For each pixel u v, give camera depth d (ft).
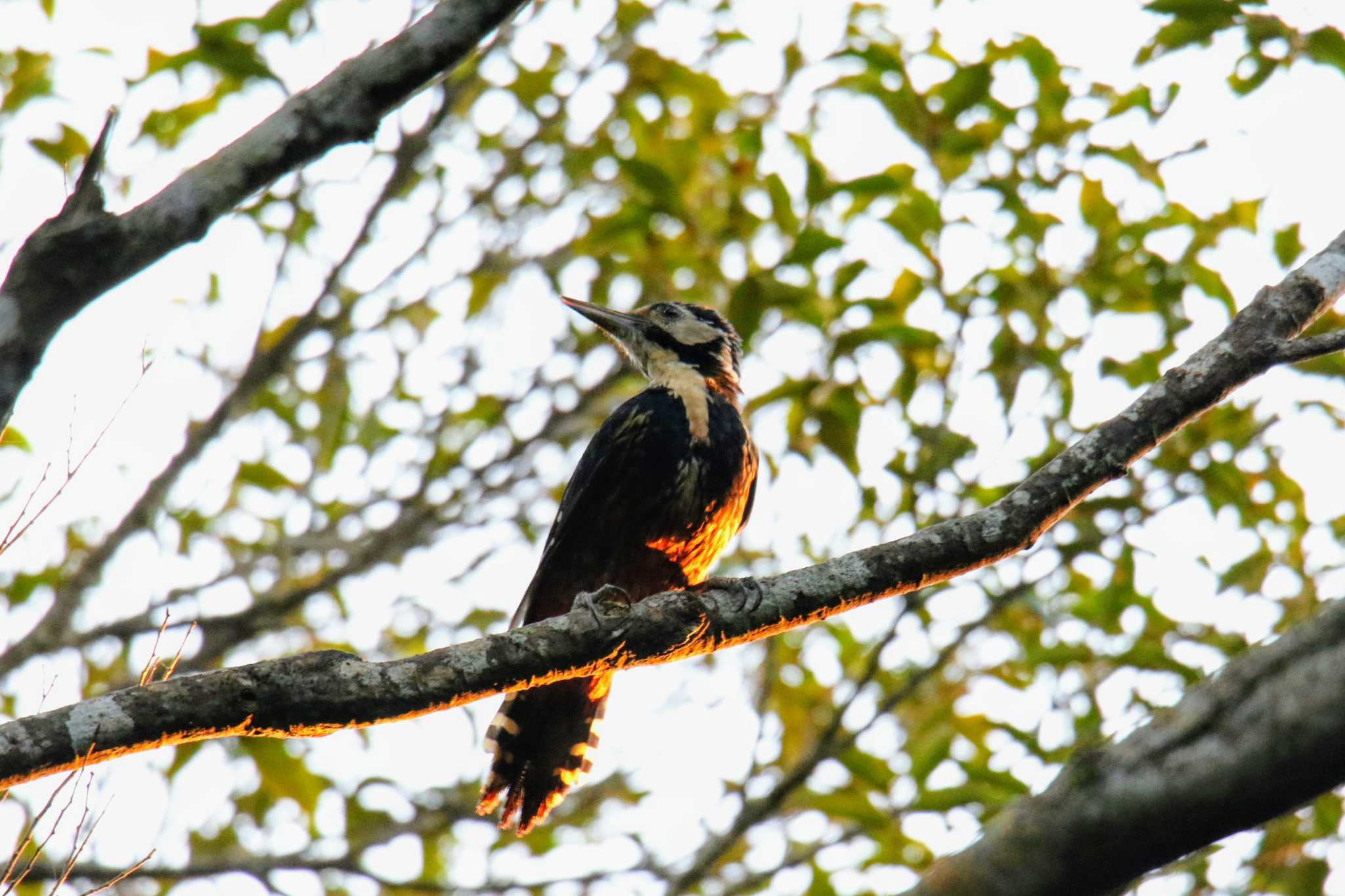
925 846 40.22
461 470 47.80
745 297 42.55
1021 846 17.53
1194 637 42.98
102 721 19.45
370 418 48.16
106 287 20.39
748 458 37.01
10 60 44.73
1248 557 42.83
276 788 41.83
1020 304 42.91
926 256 43.39
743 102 48.98
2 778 18.89
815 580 24.43
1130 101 43.34
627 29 49.42
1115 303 43.34
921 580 24.50
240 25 42.98
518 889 41.06
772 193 44.27
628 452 35.96
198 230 21.17
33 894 35.94
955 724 43.52
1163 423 24.79
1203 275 42.96
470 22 22.91
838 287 42.83
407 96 22.74
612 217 45.09
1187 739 17.53
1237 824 17.29
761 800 39.32
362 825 43.32
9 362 19.60
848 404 41.91
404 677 21.52
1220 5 41.55
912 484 41.47
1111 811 17.31
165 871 39.19
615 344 43.96
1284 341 25.14
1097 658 42.83
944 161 44.39
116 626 42.24
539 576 35.86
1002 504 24.72
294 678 20.74
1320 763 16.99
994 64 44.47
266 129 21.90
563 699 34.22
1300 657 17.69
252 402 47.98
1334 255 26.27
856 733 39.93
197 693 20.08
